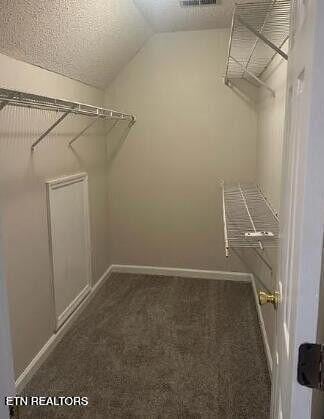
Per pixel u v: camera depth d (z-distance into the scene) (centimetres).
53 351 223
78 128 262
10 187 180
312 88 53
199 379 195
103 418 169
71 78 246
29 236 198
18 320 189
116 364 209
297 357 61
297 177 71
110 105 321
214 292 305
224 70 297
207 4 234
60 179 231
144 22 263
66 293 247
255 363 208
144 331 244
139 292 307
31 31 167
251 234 159
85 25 200
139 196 335
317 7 51
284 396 80
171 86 309
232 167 314
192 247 336
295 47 86
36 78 198
